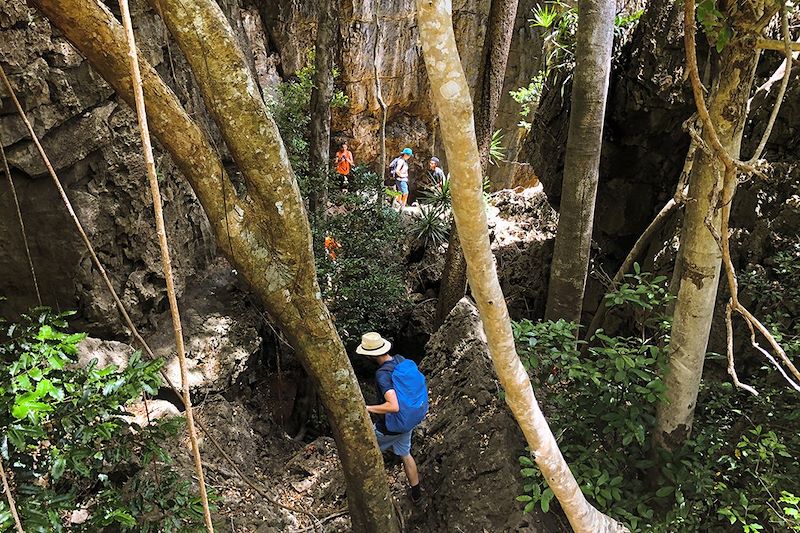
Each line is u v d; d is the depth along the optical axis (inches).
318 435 237.8
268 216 94.4
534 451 75.3
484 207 57.2
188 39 81.4
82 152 150.0
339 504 148.6
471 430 138.9
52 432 83.1
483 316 64.4
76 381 84.7
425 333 278.7
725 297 146.8
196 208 207.6
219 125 88.0
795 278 134.0
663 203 195.0
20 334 88.9
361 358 268.8
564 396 123.6
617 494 103.0
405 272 301.6
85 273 153.2
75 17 76.6
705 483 103.3
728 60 84.1
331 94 227.9
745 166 71.9
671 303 127.5
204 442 150.8
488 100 209.5
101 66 81.8
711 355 119.6
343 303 230.8
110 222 161.3
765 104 152.9
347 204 251.1
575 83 152.9
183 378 52.2
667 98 171.8
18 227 143.7
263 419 200.5
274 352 222.5
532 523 114.0
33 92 135.8
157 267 177.5
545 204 316.8
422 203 394.6
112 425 80.7
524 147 254.7
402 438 134.3
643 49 175.3
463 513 124.0
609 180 207.5
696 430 117.8
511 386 69.4
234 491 142.6
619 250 216.5
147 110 84.7
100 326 159.2
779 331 130.3
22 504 74.4
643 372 107.3
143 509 91.1
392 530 123.4
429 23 48.6
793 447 107.7
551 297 173.6
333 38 219.5
